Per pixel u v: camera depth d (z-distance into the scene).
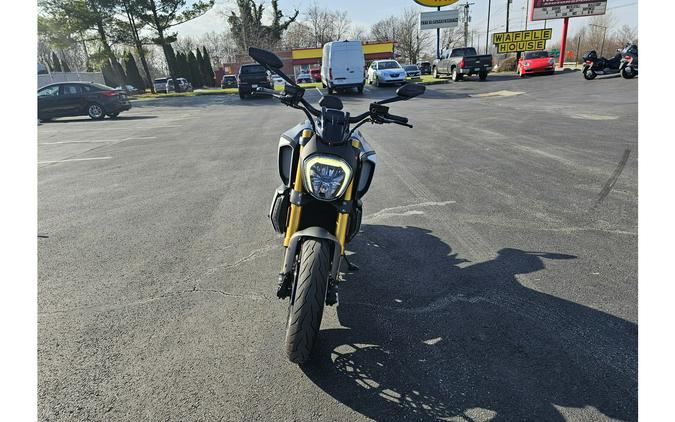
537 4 30.67
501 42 32.09
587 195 5.51
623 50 22.02
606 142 8.40
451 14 34.72
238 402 2.28
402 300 3.27
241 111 18.77
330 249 2.57
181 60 56.12
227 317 3.06
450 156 7.94
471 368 2.53
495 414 2.19
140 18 35.81
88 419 2.18
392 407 2.24
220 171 7.42
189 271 3.76
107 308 3.19
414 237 4.43
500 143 8.89
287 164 3.12
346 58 23.36
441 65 31.88
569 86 20.75
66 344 2.77
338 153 2.54
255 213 5.23
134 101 29.45
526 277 3.57
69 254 4.13
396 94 2.94
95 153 9.42
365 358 2.62
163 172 7.43
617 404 2.23
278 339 2.81
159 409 2.23
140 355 2.66
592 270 3.64
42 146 10.56
